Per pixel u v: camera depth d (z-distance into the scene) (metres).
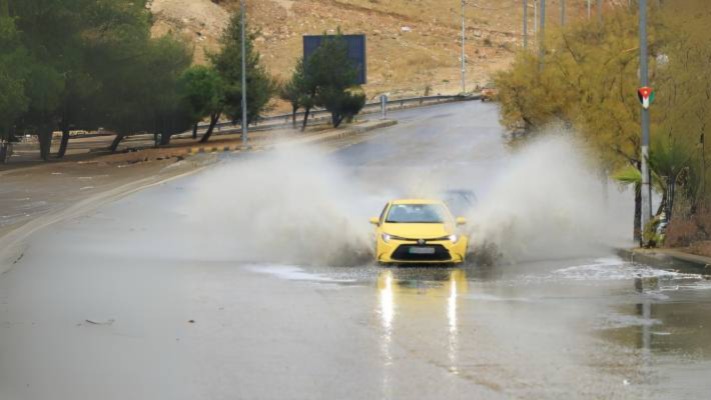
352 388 13.60
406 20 196.25
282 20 189.50
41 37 76.62
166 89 88.00
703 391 13.37
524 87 49.22
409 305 21.23
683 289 23.62
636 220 34.59
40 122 81.94
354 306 21.12
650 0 43.53
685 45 33.12
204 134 101.19
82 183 60.00
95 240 35.25
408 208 31.33
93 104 85.19
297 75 102.56
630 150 36.44
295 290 23.75
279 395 13.24
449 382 13.92
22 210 46.22
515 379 14.09
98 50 82.12
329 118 113.56
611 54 38.81
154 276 26.38
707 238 31.88
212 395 13.27
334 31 185.25
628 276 26.44
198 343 16.95
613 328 18.25
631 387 13.59
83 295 22.81
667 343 16.77
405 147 78.19
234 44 97.50
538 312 20.17
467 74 161.12
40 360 15.61
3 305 21.27
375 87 155.12
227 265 28.98
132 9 84.00
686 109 32.06
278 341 17.09
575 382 13.89
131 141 106.62
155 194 51.72
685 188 32.91
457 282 25.39
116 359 15.65
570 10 197.62
